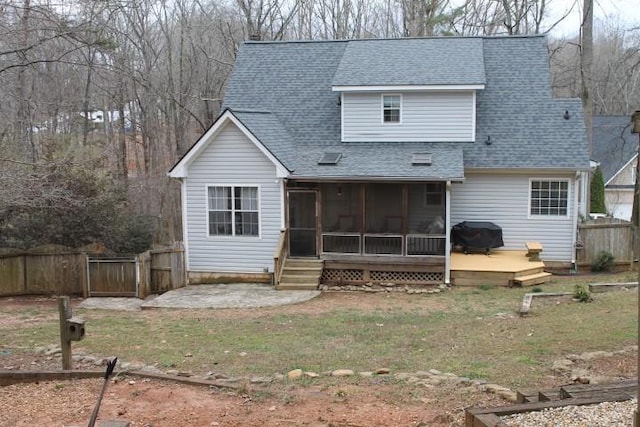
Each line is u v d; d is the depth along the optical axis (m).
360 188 18.80
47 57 17.53
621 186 34.09
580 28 32.28
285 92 22.50
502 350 10.29
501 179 19.81
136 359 10.13
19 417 6.80
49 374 8.25
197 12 37.88
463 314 14.25
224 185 19.16
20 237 18.55
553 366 8.93
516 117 20.62
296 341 11.72
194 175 19.30
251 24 33.53
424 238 18.39
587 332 10.97
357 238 18.86
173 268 18.64
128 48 32.09
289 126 21.41
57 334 12.55
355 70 20.92
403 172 18.11
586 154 19.20
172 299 17.16
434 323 13.25
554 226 19.77
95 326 13.56
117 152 29.94
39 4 14.63
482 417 5.44
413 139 20.48
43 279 18.33
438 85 19.70
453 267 18.30
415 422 6.64
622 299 14.12
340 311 15.31
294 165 19.03
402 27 40.56
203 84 35.94
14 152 18.06
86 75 28.80
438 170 18.09
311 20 39.94
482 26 36.06
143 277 17.83
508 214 19.95
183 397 7.52
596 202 29.70
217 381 8.26
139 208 30.89
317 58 23.38
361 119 20.66
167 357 10.31
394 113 20.55
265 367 9.56
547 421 5.39
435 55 21.41
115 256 17.73
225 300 16.97
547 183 19.64
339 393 7.73
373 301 16.64
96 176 19.02
